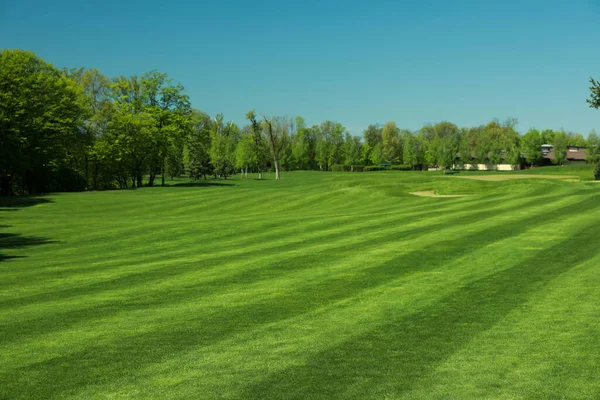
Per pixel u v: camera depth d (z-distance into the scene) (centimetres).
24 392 535
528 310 780
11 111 5322
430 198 3231
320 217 2227
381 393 509
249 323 770
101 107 7006
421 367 573
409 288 951
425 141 12850
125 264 1407
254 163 10431
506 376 541
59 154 5938
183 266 1303
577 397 489
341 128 14088
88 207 3788
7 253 1750
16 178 5906
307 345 659
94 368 601
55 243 1961
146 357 634
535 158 11112
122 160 6694
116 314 858
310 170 13762
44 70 6009
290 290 977
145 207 3794
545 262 1118
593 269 1033
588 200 2227
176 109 7581
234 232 1964
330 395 509
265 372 573
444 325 723
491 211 2030
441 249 1313
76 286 1129
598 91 2811
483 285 945
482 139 12412
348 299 891
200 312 846
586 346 621
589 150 9581
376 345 651
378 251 1337
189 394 521
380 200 3431
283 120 12725
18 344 704
